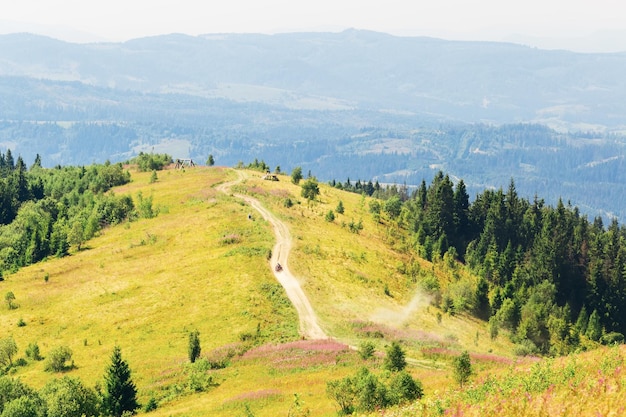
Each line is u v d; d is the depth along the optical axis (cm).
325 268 11125
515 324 10956
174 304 9750
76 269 12081
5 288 11362
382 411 4281
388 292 10756
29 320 9825
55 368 8012
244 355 7688
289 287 10088
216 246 12081
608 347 4409
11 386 6062
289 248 11738
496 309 11475
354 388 5078
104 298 10338
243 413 5547
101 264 12144
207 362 7369
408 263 12656
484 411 3406
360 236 13812
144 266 11656
